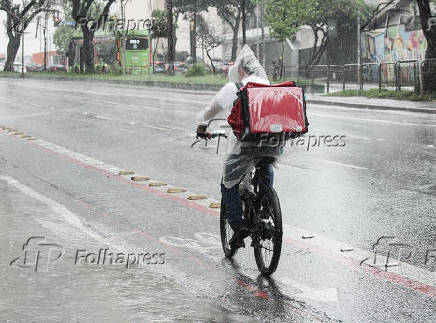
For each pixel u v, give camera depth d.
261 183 5.91
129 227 7.86
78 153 14.31
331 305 5.19
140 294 5.23
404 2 44.28
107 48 63.28
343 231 7.45
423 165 11.72
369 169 11.45
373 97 30.34
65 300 5.00
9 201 9.09
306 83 37.25
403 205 8.68
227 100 5.89
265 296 5.41
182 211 8.69
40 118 22.41
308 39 61.75
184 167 12.20
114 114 23.55
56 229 7.47
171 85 43.75
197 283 5.74
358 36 45.75
